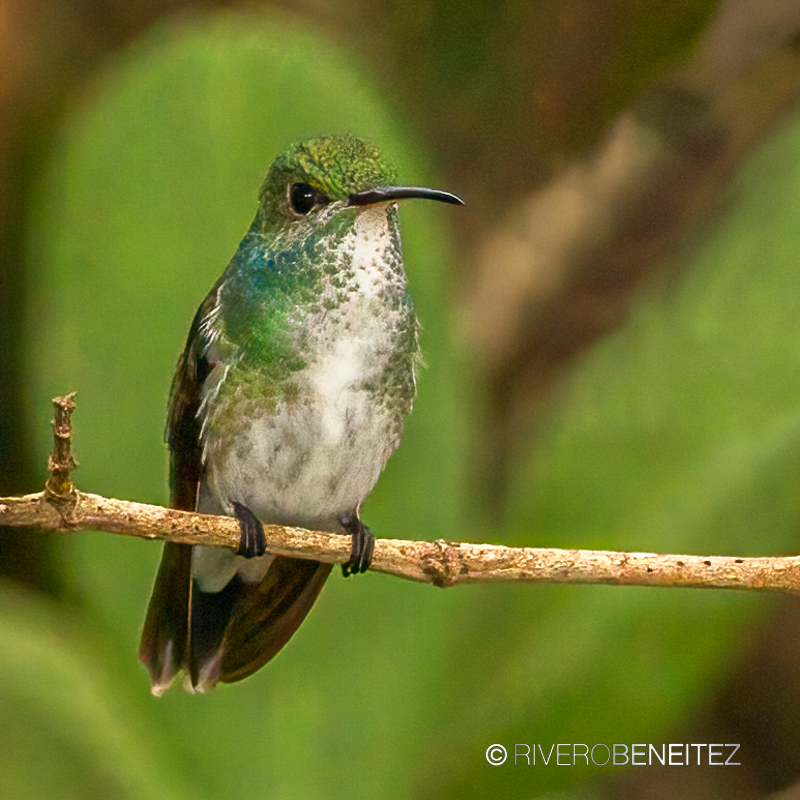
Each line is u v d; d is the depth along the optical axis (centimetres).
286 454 218
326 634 221
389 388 218
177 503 219
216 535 217
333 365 218
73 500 216
